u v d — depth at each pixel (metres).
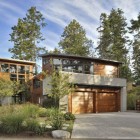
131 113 31.67
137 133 16.08
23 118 16.55
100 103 34.28
